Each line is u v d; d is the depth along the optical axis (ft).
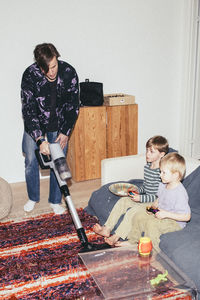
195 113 14.48
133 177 8.87
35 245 7.86
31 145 9.03
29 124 8.50
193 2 12.90
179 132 14.58
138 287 4.96
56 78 8.39
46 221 9.05
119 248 5.92
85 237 5.73
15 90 11.41
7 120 11.56
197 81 14.03
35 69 8.35
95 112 11.48
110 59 12.55
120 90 13.05
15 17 10.89
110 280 5.14
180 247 5.89
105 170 8.62
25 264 7.11
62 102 8.79
